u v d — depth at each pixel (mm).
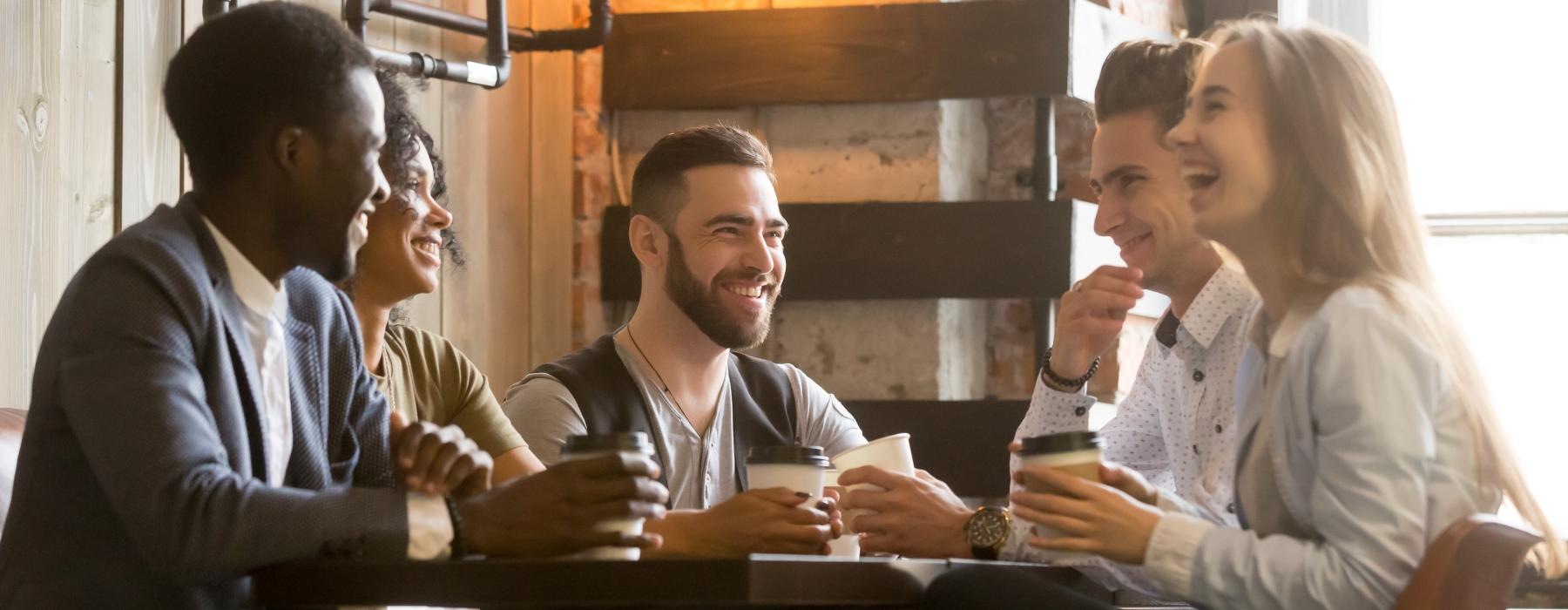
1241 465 1479
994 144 3395
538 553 1383
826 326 3307
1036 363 3320
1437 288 1445
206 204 1507
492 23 3043
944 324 3244
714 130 2406
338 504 1357
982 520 1783
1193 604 1420
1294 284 1435
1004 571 1483
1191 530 1365
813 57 3262
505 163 3221
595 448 1424
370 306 2037
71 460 1419
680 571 1261
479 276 3133
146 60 2418
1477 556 1251
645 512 1400
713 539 1681
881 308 3271
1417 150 3549
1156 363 1975
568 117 3385
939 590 1470
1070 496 1406
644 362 2340
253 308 1522
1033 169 3324
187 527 1324
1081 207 3191
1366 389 1328
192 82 1484
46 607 1402
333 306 1706
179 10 2488
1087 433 1444
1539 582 1571
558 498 1374
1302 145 1425
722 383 2387
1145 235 1917
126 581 1410
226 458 1418
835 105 3299
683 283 2324
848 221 3234
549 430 2225
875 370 3273
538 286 3309
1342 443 1334
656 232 2363
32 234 2188
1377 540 1311
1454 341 1393
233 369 1478
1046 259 3146
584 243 3389
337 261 1531
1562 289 3445
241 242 1510
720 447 2344
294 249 1518
